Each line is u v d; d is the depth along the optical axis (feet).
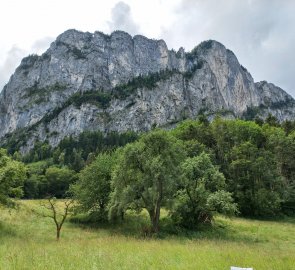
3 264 40.96
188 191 137.90
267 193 202.69
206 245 75.41
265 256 54.65
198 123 329.93
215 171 141.38
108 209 147.43
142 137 138.72
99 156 175.11
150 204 129.39
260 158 220.02
